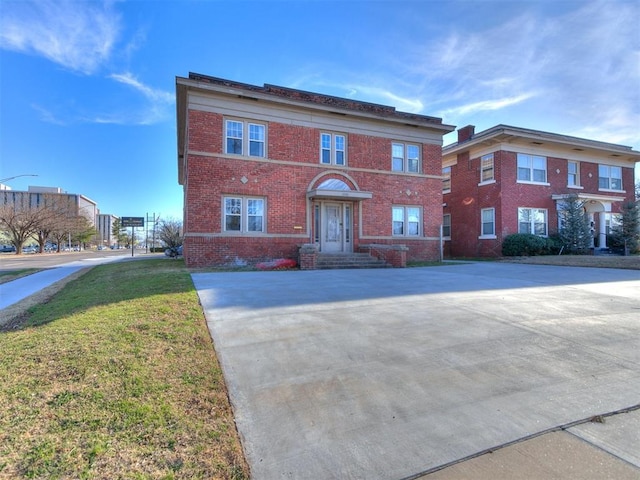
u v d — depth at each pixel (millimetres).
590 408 3264
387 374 3887
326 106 15828
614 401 3385
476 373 3938
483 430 2936
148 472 2361
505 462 2551
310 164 15867
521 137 20500
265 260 14891
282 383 3682
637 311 6352
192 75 14312
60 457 2441
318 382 3707
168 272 11766
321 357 4281
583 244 20625
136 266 15648
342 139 16719
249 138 15055
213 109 14398
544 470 2455
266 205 15094
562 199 21656
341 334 5012
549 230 21672
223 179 14406
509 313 6137
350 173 16547
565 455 2615
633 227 21453
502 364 4160
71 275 14375
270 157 15203
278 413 3168
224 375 3816
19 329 5273
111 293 7855
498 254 20719
